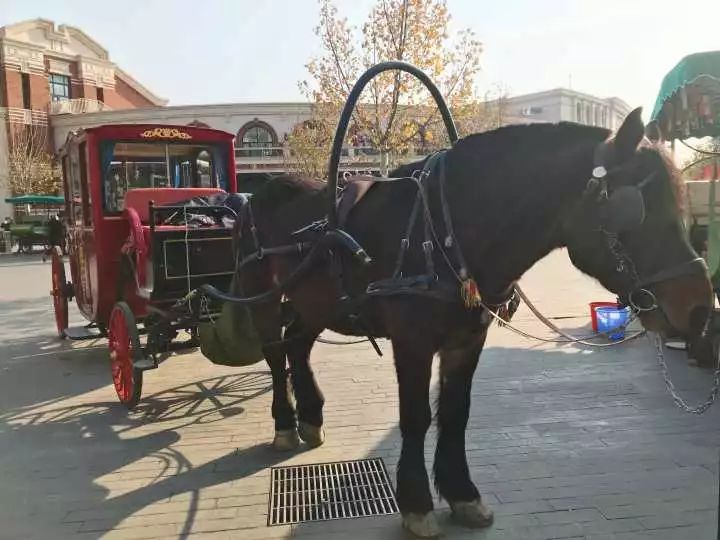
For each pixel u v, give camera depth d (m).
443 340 3.04
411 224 3.03
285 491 3.80
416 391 3.07
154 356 5.57
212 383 6.23
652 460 4.05
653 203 2.44
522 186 2.79
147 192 6.20
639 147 2.52
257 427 4.95
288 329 4.54
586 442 4.38
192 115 35.06
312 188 4.29
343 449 4.41
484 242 2.88
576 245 2.67
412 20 13.40
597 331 7.57
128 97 46.00
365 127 14.11
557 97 47.12
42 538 3.30
